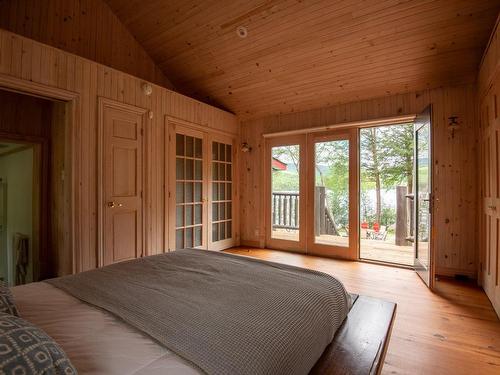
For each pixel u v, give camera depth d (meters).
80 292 1.21
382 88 3.66
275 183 4.83
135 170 3.38
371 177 7.20
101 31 3.66
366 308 1.46
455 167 3.29
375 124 3.89
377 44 3.10
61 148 3.35
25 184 3.86
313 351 0.97
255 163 4.98
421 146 3.38
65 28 3.33
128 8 3.66
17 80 2.40
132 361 0.73
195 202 4.27
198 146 4.34
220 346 0.80
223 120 4.77
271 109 4.64
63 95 2.71
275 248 4.77
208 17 3.40
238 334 0.87
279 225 4.79
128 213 3.31
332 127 4.15
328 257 4.20
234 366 0.73
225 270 1.55
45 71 2.58
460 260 3.26
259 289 1.25
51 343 0.64
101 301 1.11
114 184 3.16
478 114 3.11
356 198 4.00
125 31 3.94
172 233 3.86
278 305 1.09
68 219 2.83
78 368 0.69
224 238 4.87
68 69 2.74
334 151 4.22
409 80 3.43
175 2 3.36
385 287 2.95
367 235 6.26
